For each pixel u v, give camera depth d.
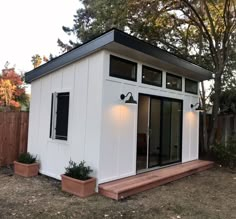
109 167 5.39
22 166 6.30
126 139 5.83
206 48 11.45
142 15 10.34
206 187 5.91
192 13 9.67
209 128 10.05
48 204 4.43
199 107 8.67
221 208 4.56
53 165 6.15
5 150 7.16
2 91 16.52
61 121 6.02
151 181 5.57
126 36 5.06
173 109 7.62
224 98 10.77
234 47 10.86
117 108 5.57
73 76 5.80
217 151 8.85
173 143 7.65
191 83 8.53
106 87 5.29
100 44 5.08
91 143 5.30
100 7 11.09
